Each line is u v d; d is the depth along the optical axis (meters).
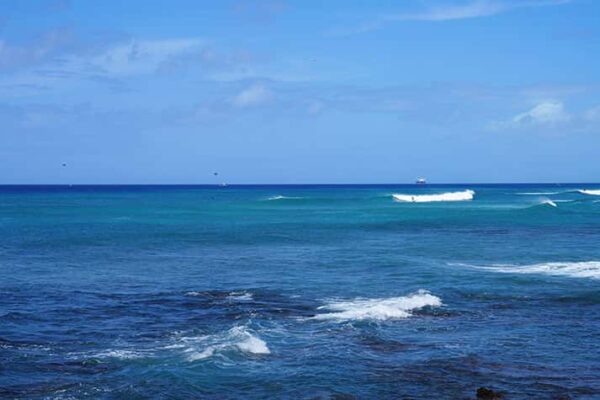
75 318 19.88
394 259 32.94
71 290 24.59
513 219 60.78
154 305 21.83
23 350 16.14
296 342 16.73
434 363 15.02
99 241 41.41
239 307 21.36
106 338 17.41
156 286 25.53
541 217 63.16
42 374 14.23
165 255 35.03
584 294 23.41
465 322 19.19
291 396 12.94
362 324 18.69
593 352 16.08
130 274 28.50
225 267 30.59
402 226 53.69
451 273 28.30
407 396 12.93
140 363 14.95
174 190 186.00
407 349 16.16
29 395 12.92
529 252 36.03
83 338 17.42
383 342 16.78
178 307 21.50
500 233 47.59
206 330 18.23
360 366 14.74
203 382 13.66
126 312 20.73
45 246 38.59
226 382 13.66
